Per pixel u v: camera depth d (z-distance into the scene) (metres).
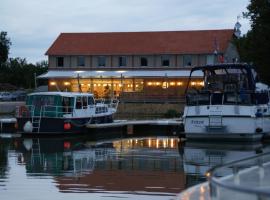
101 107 38.91
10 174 20.14
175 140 33.81
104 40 75.62
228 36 71.38
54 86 72.56
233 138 30.62
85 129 36.62
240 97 30.17
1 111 59.00
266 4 42.62
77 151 27.88
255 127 30.14
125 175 19.81
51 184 18.00
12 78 99.75
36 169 21.41
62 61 74.12
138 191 16.64
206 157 24.84
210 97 30.69
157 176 19.50
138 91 68.81
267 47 42.06
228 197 7.92
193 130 31.06
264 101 32.84
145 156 25.53
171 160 23.97
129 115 59.59
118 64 72.94
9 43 93.50
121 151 27.86
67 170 21.17
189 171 20.56
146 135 38.28
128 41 74.75
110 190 16.88
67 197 15.80
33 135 34.94
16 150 28.20
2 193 16.41
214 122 30.33
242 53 49.47
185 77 69.00
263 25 42.28
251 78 31.86
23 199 15.53
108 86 70.31
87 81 72.00
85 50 73.75
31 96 35.47
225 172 14.33
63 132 35.03
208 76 33.41
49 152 27.34
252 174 10.23
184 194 10.20
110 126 37.44
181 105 60.88
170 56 71.12
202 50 69.62
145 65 72.06
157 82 70.31
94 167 21.94
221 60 42.06
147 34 75.62
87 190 16.89
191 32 74.12
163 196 15.84
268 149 27.77
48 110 35.19
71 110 35.53
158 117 55.97
